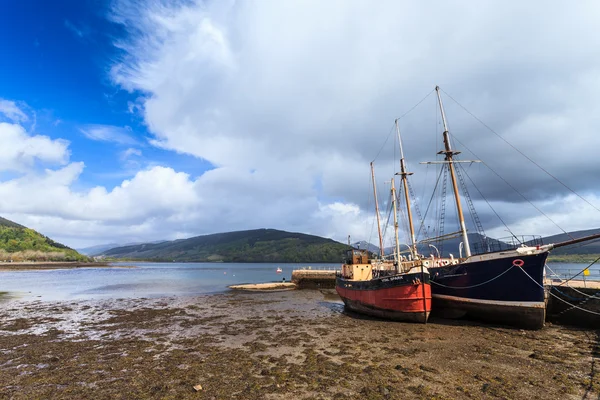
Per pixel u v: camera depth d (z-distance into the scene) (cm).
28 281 7419
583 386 1147
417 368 1369
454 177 2783
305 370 1359
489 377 1247
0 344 1877
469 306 2314
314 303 3816
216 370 1374
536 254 2000
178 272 12912
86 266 17000
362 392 1117
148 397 1102
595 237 1834
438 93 2994
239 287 5825
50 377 1312
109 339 1994
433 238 3042
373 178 5219
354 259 3350
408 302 2338
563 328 2133
